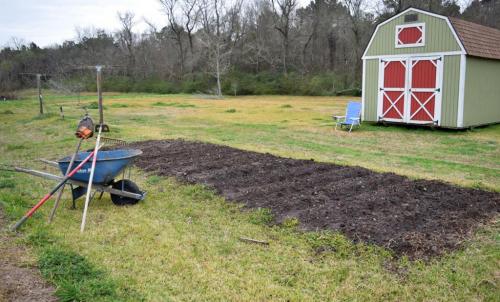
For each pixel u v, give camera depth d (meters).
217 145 11.27
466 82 15.16
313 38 52.88
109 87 56.06
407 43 16.16
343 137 14.39
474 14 41.53
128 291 4.20
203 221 6.17
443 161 10.37
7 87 50.97
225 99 39.53
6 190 7.81
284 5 52.03
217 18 54.78
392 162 10.11
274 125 17.70
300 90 45.91
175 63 58.91
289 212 6.22
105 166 6.57
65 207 6.86
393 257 4.82
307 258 4.96
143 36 60.81
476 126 16.25
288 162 9.12
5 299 3.96
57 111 25.69
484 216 6.00
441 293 4.17
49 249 5.04
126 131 15.24
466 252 4.91
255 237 5.57
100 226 5.98
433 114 15.80
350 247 5.07
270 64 53.72
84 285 4.18
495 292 4.16
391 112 16.92
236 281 4.45
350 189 7.07
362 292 4.23
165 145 11.59
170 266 4.74
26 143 13.64
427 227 5.50
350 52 49.12
